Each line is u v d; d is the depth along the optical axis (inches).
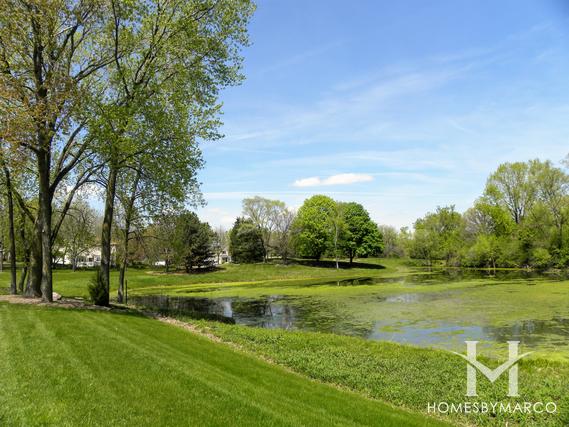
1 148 631.2
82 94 696.4
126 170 927.7
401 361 518.9
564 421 330.0
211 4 818.8
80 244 1370.6
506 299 1187.9
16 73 699.4
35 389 285.4
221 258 4566.9
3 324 516.4
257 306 1229.1
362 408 330.3
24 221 1039.0
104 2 742.5
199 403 282.7
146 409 265.1
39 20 669.9
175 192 819.4
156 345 467.8
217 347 526.6
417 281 2023.9
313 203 3449.8
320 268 3257.9
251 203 3671.3
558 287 1469.0
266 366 449.7
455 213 3435.0
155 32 813.2
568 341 665.6
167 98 821.9
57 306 708.0
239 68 887.1
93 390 291.3
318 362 498.6
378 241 3681.1
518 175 2780.5
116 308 832.9
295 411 295.0
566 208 2496.3
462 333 745.0
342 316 986.7
